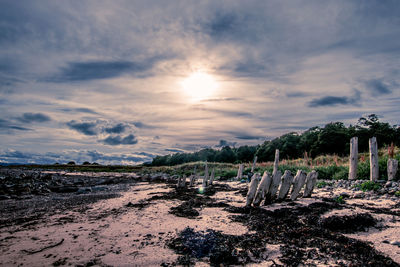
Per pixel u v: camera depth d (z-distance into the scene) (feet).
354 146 32.01
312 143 136.67
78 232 12.86
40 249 10.30
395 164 26.37
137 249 10.09
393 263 8.17
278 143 157.99
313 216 13.82
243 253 9.32
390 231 11.50
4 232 13.30
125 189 38.27
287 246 9.93
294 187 19.45
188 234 11.47
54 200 26.86
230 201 21.77
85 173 106.42
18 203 25.62
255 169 57.88
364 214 13.21
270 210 16.08
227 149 225.97
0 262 8.92
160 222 14.51
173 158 240.32
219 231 12.19
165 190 33.60
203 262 8.77
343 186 27.91
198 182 47.16
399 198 19.39
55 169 142.31
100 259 9.13
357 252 9.13
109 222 14.94
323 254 9.07
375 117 116.16
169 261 8.87
